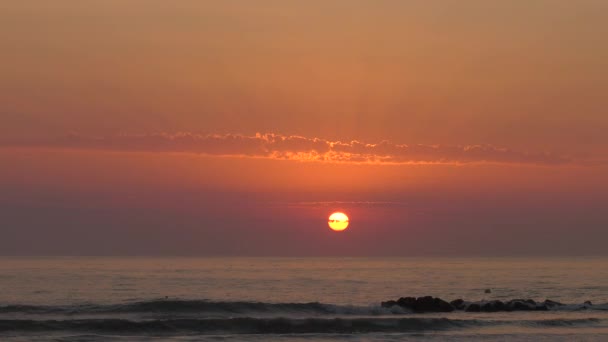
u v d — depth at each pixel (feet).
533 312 172.55
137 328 134.10
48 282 304.50
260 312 161.07
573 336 132.26
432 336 131.44
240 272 452.35
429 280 343.67
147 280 330.75
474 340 127.03
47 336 126.21
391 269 526.16
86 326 133.69
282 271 476.54
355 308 167.43
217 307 162.50
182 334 132.67
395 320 143.23
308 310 165.27
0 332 129.08
